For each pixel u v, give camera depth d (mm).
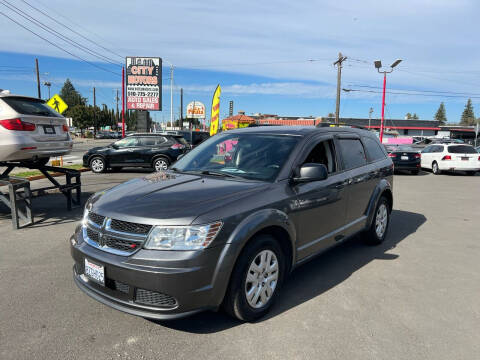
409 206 8297
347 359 2574
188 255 2584
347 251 4977
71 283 3756
